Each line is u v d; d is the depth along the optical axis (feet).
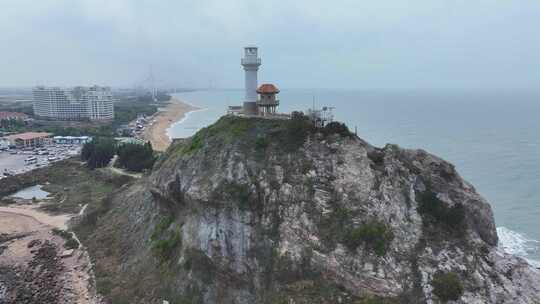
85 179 449.89
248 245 181.57
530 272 168.35
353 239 165.37
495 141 619.67
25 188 444.14
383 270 158.51
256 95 248.93
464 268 162.81
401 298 152.25
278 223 180.34
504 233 307.99
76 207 359.87
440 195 185.16
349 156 190.49
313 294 157.69
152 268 211.41
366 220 171.42
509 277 164.66
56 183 455.63
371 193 179.11
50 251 273.75
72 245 277.44
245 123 225.76
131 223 270.87
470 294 154.81
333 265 161.99
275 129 211.82
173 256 206.90
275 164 196.44
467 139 641.81
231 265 184.65
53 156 607.37
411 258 163.22
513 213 341.62
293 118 211.82
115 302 199.93
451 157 516.73
